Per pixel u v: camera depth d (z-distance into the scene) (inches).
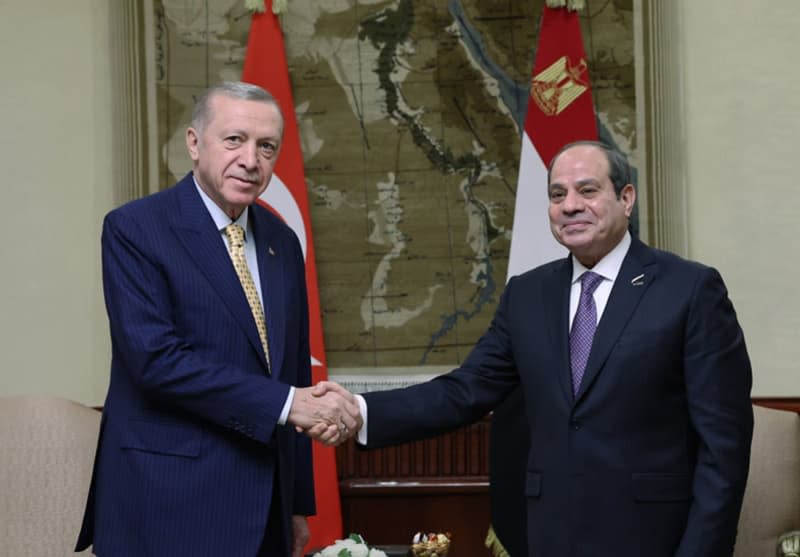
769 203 173.8
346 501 171.9
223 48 175.6
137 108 174.9
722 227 174.1
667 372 103.5
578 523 102.0
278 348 104.2
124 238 102.4
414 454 171.8
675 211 172.2
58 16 176.4
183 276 101.5
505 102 175.0
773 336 172.9
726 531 99.5
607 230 106.7
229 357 101.6
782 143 174.1
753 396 171.8
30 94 175.5
